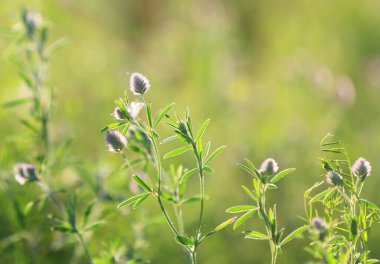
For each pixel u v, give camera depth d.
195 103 7.34
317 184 2.60
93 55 7.93
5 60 6.41
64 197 4.68
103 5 9.77
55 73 7.04
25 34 4.59
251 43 10.24
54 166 4.36
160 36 9.62
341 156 6.07
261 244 5.07
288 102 7.40
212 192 5.55
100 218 4.25
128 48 9.46
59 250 4.42
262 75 8.93
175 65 8.38
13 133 5.35
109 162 5.01
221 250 4.99
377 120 7.20
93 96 6.82
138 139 3.42
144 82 2.64
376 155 6.08
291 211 5.35
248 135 6.46
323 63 8.88
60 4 8.37
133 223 4.30
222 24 9.12
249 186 5.80
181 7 9.73
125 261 3.78
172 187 3.21
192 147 2.64
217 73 7.71
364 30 9.45
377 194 5.62
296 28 9.82
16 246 4.41
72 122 5.98
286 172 2.59
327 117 6.89
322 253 2.44
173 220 5.05
